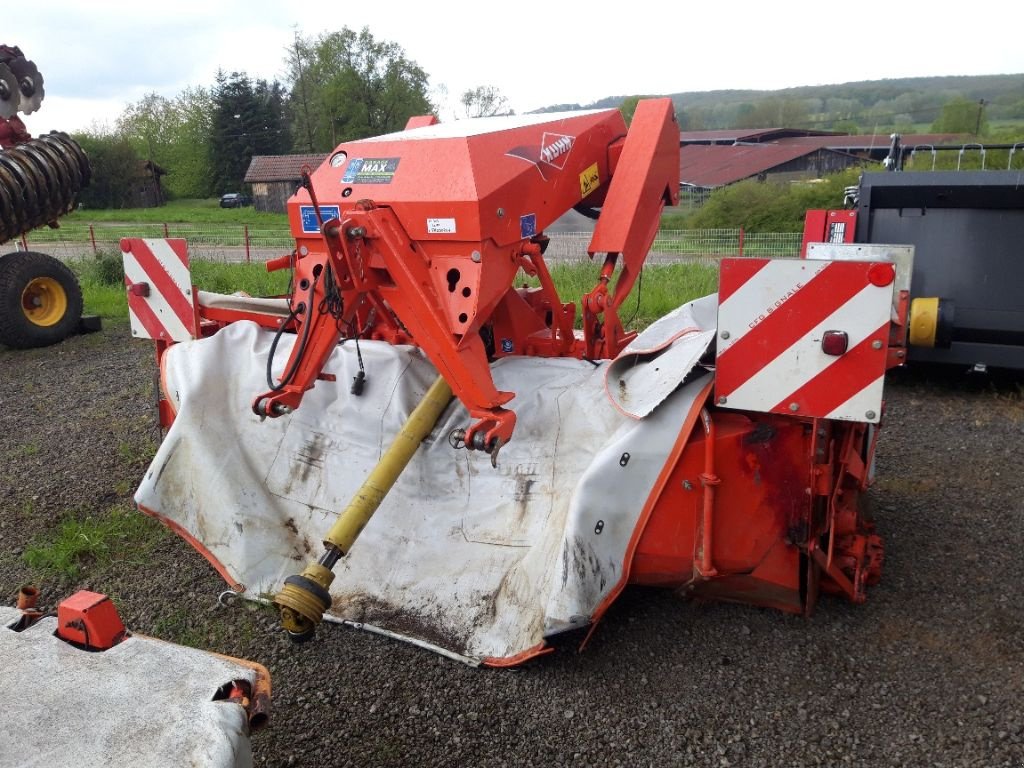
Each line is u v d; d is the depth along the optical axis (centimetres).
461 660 324
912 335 434
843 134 6212
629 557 318
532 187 356
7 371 833
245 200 6053
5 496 500
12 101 943
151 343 945
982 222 632
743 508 317
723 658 323
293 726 296
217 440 399
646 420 316
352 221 312
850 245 327
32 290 952
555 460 349
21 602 233
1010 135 4059
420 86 5800
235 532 386
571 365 374
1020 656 319
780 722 289
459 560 354
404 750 284
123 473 530
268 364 356
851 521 336
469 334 323
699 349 324
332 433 393
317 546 385
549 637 307
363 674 322
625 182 405
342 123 5719
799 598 334
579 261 1431
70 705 187
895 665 316
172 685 195
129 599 383
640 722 292
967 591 366
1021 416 608
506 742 285
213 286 1357
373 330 433
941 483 488
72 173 978
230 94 6650
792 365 288
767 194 3033
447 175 325
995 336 640
